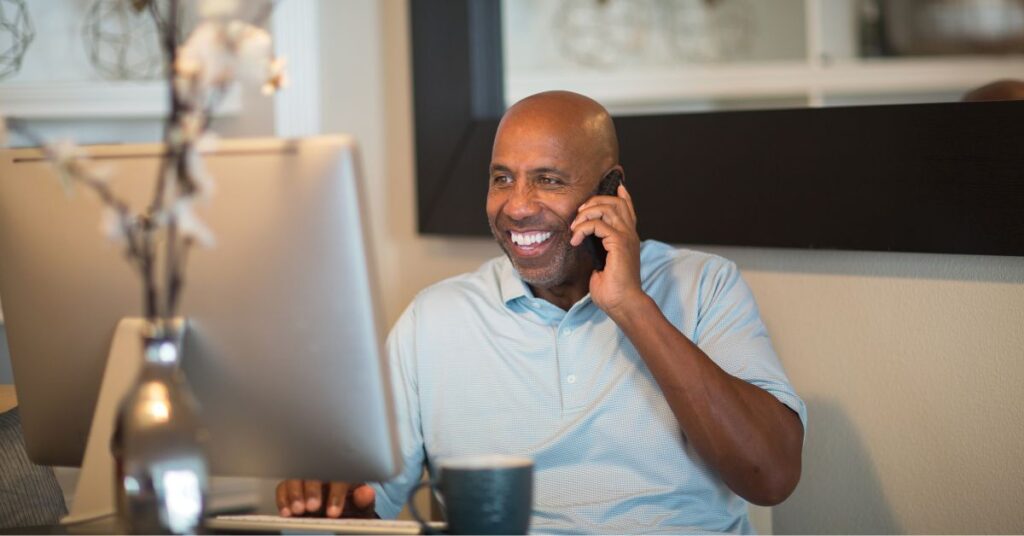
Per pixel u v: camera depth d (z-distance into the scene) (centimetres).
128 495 128
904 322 224
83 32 344
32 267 149
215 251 138
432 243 317
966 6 495
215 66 126
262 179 135
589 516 187
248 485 218
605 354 193
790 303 246
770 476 178
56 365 151
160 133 346
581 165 194
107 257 145
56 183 146
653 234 263
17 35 339
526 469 132
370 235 136
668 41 524
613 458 190
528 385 196
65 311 149
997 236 203
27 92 329
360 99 326
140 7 316
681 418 178
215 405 142
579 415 192
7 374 298
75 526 146
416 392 205
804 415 187
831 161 230
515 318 200
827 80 519
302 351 137
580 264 199
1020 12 489
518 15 510
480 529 130
